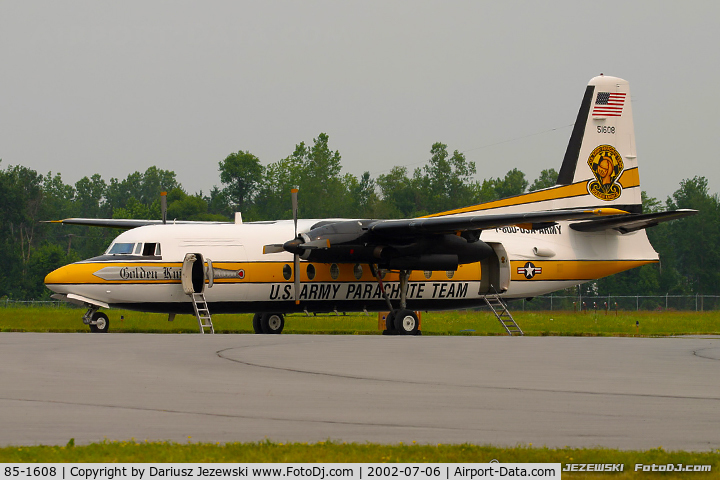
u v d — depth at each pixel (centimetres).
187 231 8325
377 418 3133
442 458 2541
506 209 9244
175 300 8206
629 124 9662
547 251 9350
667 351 6078
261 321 8988
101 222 9638
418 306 9144
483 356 5472
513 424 3047
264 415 3164
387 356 5347
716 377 4406
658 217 8450
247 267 8331
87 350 5438
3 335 6938
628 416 3209
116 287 7931
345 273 8719
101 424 2969
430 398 3581
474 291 9275
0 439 2731
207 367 4556
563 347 6375
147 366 4572
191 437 2778
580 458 2559
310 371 4453
